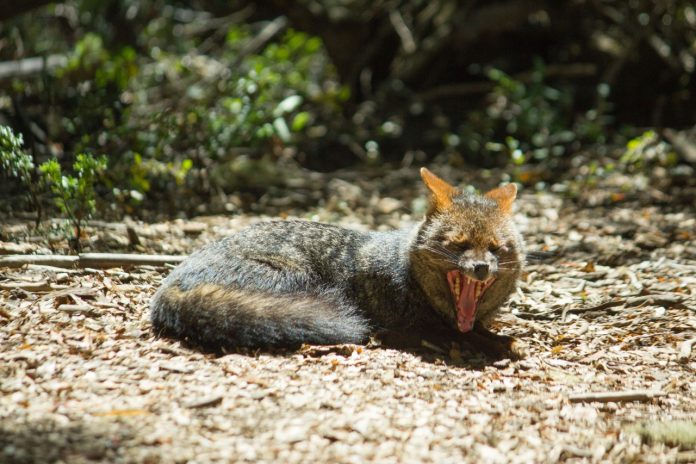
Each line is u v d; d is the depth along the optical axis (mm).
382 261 9406
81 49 20844
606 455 6383
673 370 8453
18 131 16766
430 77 22781
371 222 15047
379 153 20297
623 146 19297
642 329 9648
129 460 5801
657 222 14469
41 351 7770
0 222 12367
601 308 10383
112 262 10445
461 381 7891
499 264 8984
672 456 6414
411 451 6246
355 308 9297
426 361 8555
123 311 9102
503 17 21797
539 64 20828
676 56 21031
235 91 18703
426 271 9117
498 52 22625
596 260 12461
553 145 19594
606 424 7016
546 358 8742
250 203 16000
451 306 9234
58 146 16766
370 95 22953
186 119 16656
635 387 7953
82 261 10344
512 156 18297
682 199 15859
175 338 8461
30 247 10852
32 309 8844
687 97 20531
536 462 6176
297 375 7672
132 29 25844
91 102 16281
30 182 11688
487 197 9500
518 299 10711
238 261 8930
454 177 18375
